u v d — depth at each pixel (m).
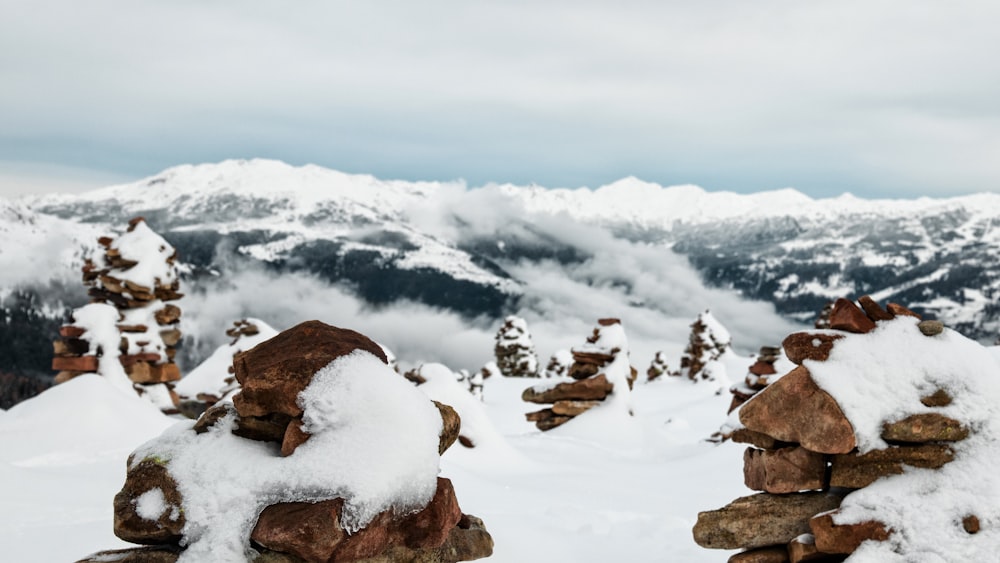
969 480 5.20
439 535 5.45
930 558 4.90
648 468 15.47
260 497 5.11
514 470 14.06
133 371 19.17
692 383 49.56
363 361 5.75
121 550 5.45
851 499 5.47
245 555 4.95
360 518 4.98
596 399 22.55
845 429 5.54
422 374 15.87
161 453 5.48
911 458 5.47
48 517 8.12
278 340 5.90
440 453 6.15
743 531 5.90
